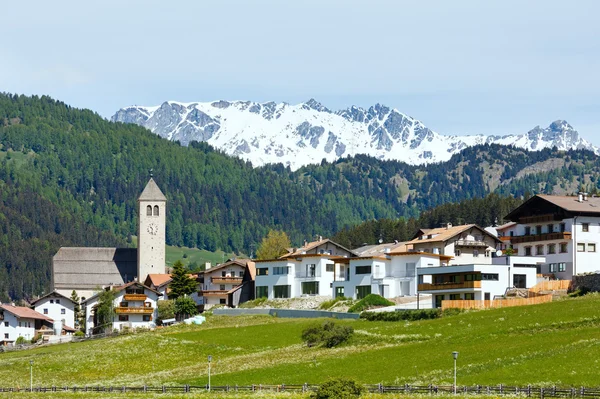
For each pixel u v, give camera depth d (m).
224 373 176.75
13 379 194.38
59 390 175.50
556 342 162.50
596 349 153.88
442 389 141.50
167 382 174.38
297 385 156.12
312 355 183.38
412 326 194.50
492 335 175.00
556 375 142.75
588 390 131.12
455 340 176.12
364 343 187.00
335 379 141.88
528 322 179.50
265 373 171.25
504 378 144.88
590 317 174.88
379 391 144.88
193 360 199.00
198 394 157.25
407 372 157.25
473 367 154.50
